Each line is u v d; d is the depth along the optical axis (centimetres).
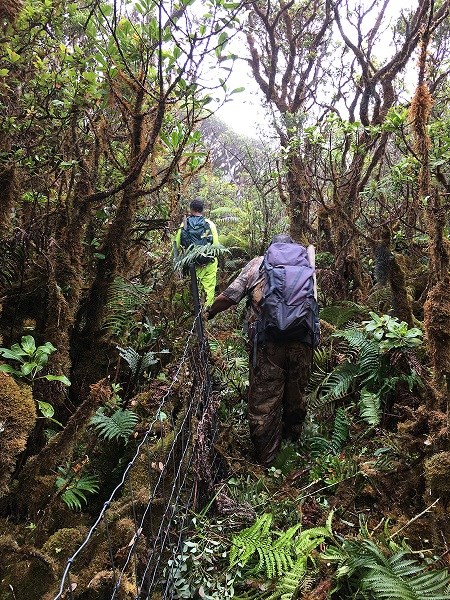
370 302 458
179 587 207
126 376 335
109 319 320
